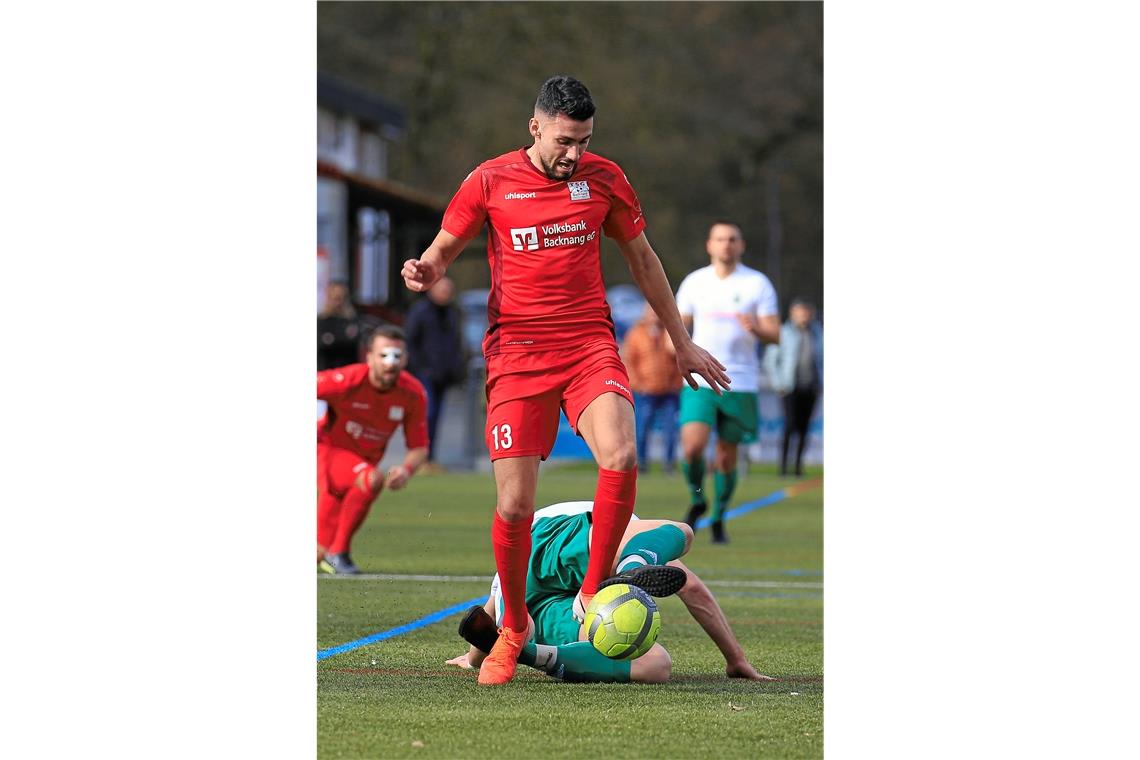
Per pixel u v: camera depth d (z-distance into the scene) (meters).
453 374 65.38
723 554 36.59
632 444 18.22
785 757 14.95
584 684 18.91
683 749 15.20
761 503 53.28
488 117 141.12
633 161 161.88
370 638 22.94
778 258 162.00
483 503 50.44
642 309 121.62
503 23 139.25
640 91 157.75
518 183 18.66
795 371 67.38
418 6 140.12
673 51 164.38
